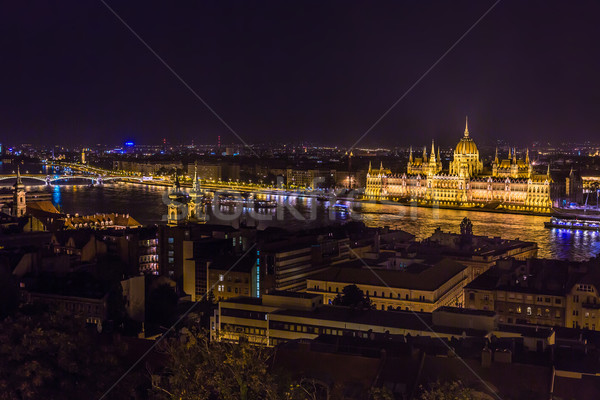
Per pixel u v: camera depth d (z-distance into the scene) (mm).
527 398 99250
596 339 157625
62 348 91125
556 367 113812
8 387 85250
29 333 90688
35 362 86625
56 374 89812
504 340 132500
